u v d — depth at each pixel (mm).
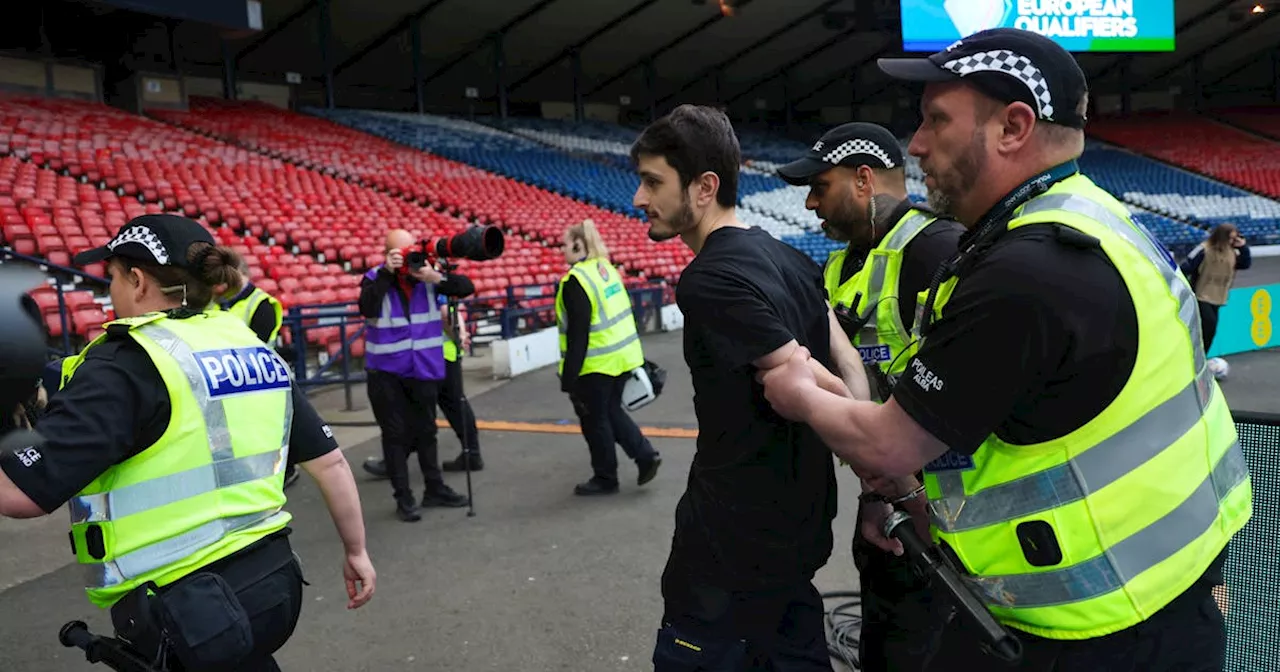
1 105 14812
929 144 1347
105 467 1527
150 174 14078
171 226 1790
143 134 16141
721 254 1657
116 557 1608
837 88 36719
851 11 28500
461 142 25594
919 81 1310
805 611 1836
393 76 28984
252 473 1776
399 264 4570
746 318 1557
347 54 26609
